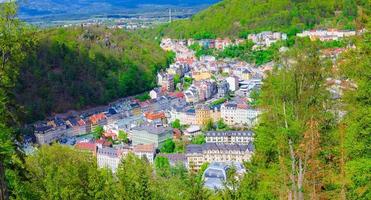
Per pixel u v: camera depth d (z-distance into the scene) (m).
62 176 70.25
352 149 50.59
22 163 54.19
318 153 52.00
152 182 73.44
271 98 57.62
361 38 52.44
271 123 58.22
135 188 65.88
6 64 50.44
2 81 50.19
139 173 67.62
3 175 48.94
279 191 53.12
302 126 53.22
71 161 77.94
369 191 49.81
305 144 51.34
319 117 54.53
